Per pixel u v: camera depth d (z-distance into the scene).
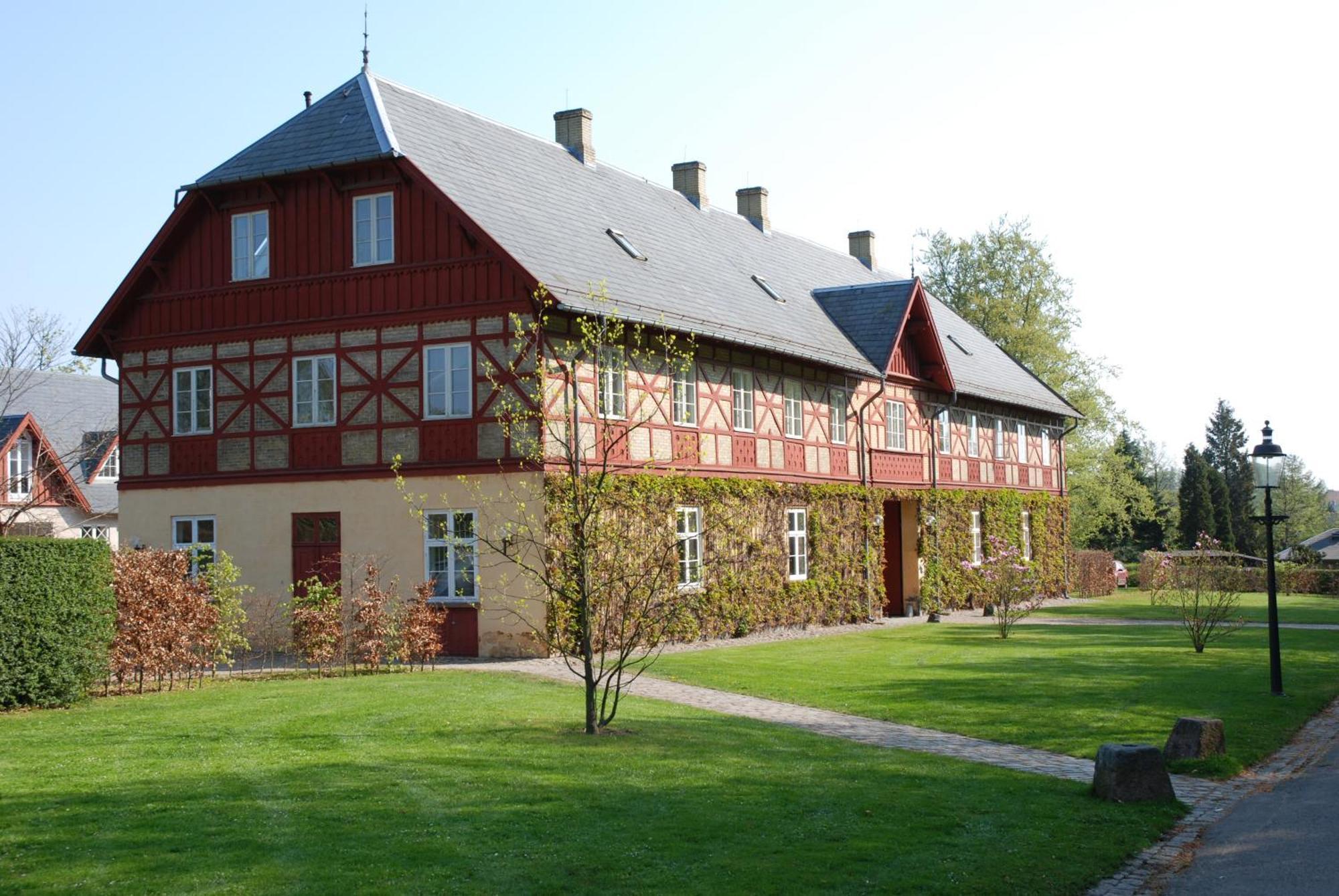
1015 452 43.31
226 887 7.61
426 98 25.92
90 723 13.54
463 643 21.67
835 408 31.45
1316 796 11.22
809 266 38.06
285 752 11.73
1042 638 26.42
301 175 23.20
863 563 31.89
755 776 11.18
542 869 8.13
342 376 22.97
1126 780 10.80
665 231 29.66
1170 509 83.25
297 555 23.23
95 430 42.03
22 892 7.51
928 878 8.30
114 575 16.42
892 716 15.34
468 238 21.77
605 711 14.02
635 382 23.53
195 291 24.50
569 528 14.23
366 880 7.80
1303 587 52.00
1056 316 57.41
